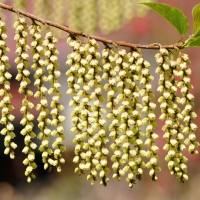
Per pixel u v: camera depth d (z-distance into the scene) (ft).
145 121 1.55
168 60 1.54
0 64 1.52
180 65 1.53
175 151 1.56
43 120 1.54
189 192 4.19
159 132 3.94
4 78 1.52
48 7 2.45
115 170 1.55
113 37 4.15
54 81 1.53
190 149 1.57
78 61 1.53
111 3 2.51
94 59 1.52
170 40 4.37
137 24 4.27
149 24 4.32
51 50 1.52
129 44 1.53
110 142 3.91
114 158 1.55
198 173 4.19
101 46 3.87
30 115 1.54
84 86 1.53
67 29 1.52
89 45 1.52
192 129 1.56
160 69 1.54
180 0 4.25
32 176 1.56
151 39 4.37
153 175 1.56
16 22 1.52
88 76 1.52
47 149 1.55
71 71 1.53
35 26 1.53
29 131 1.54
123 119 1.54
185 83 1.54
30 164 1.55
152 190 4.34
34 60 1.52
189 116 1.56
